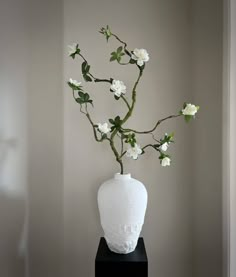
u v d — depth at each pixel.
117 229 1.40
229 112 1.45
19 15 1.68
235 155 1.45
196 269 1.71
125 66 1.73
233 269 1.45
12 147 1.63
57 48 1.75
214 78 1.68
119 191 1.40
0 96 1.55
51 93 1.75
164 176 1.73
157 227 1.74
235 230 1.46
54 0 1.75
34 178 1.75
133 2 1.73
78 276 1.76
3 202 1.58
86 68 1.49
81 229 1.76
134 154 1.42
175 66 1.72
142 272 1.35
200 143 1.70
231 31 1.44
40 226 1.77
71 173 1.75
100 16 1.74
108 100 1.73
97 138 1.64
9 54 1.61
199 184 1.70
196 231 1.71
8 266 1.61
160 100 1.73
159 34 1.73
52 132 1.76
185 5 1.72
